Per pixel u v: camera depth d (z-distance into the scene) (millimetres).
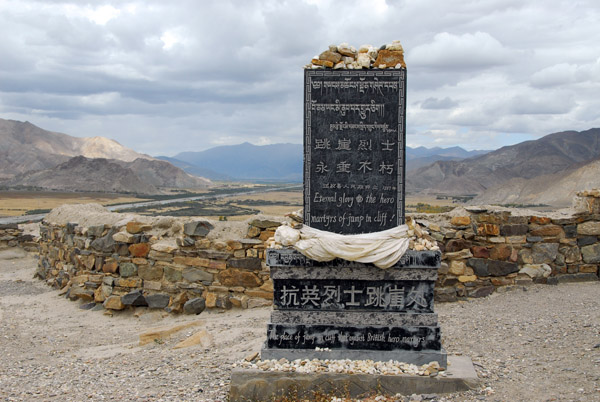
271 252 7746
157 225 13305
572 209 13516
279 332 7742
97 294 13594
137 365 9086
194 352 9477
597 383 7016
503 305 11539
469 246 12477
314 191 8039
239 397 7223
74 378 8562
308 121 8008
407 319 7656
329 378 7211
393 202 7938
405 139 7918
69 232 15172
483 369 7793
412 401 6934
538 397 6789
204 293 12500
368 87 7934
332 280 7734
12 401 7531
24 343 10945
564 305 11047
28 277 17641
